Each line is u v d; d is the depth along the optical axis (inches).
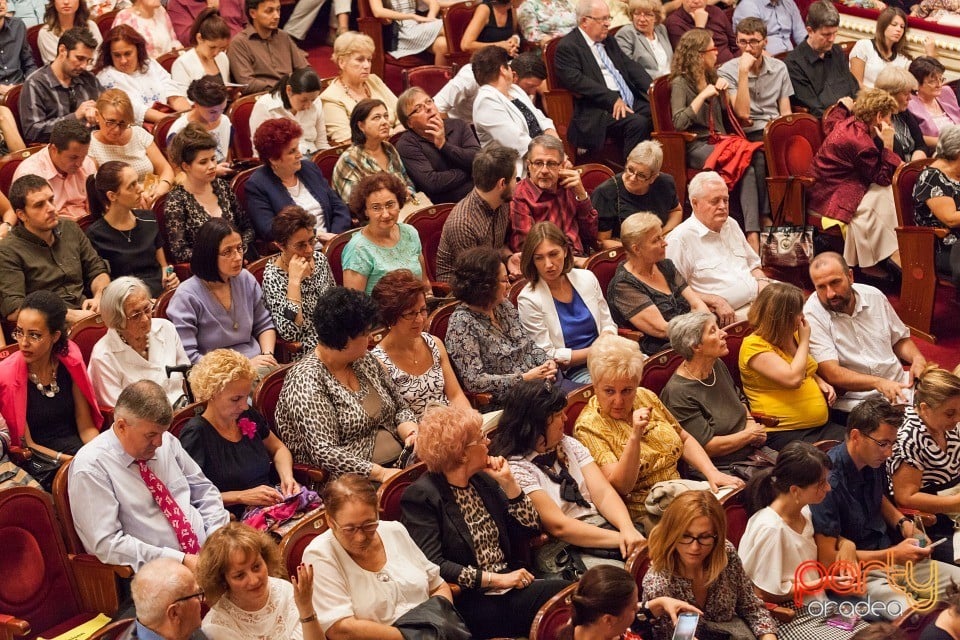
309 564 197.9
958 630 184.2
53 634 205.8
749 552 218.1
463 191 359.3
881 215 364.5
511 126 371.2
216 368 225.6
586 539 223.5
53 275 285.9
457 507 214.4
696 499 199.8
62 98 371.9
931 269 348.5
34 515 206.5
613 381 237.8
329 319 236.4
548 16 451.8
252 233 323.6
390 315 253.8
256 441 234.1
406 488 217.5
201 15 408.2
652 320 296.8
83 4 421.7
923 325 354.0
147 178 347.9
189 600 181.6
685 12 459.2
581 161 416.2
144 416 208.5
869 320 296.2
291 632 193.3
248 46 419.2
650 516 233.0
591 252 339.6
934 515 245.3
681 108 390.3
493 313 275.9
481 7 446.0
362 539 197.0
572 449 235.5
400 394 255.9
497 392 265.6
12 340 282.0
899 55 460.1
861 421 230.2
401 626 197.8
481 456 215.9
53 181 323.3
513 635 211.9
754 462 259.8
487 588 211.0
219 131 360.5
